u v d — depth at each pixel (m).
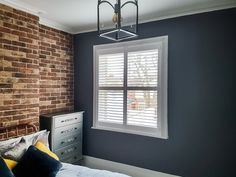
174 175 3.03
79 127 3.70
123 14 3.03
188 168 2.93
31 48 2.88
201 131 2.84
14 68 2.65
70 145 3.49
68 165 2.38
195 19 2.87
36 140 2.53
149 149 3.23
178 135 3.00
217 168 2.73
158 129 3.16
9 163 2.04
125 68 3.45
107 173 2.16
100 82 3.72
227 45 2.67
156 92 3.19
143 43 3.27
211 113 2.77
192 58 2.90
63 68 3.78
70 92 3.94
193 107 2.89
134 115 3.38
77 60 3.97
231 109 2.65
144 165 3.28
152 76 3.22
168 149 3.08
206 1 2.60
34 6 2.76
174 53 3.02
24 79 2.79
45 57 3.40
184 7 2.79
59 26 3.61
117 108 3.55
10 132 2.62
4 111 2.54
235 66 2.62
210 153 2.78
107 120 3.65
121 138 3.49
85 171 2.20
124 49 3.46
